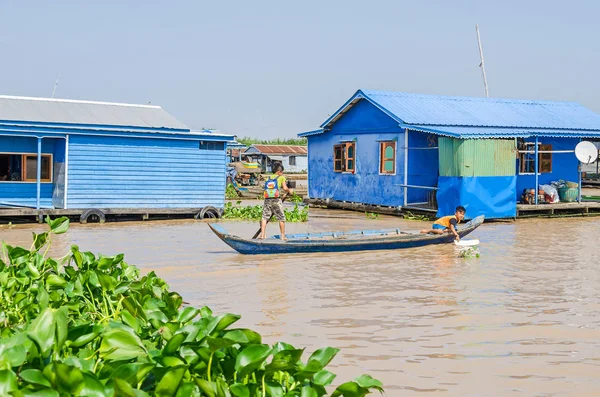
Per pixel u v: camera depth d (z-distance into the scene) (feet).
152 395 12.96
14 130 66.18
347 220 75.46
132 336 13.97
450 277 39.78
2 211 64.80
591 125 89.10
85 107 78.89
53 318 13.51
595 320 30.04
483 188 71.51
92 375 11.82
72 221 69.77
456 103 87.51
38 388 11.73
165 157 74.23
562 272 41.73
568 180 86.48
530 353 25.22
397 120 77.92
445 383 22.03
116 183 71.72
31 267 22.40
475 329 28.45
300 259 45.50
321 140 94.12
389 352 25.26
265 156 197.88
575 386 21.85
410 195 79.05
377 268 42.60
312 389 13.88
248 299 33.91
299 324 29.17
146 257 46.52
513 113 88.12
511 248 52.34
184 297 34.27
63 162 69.51
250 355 13.25
